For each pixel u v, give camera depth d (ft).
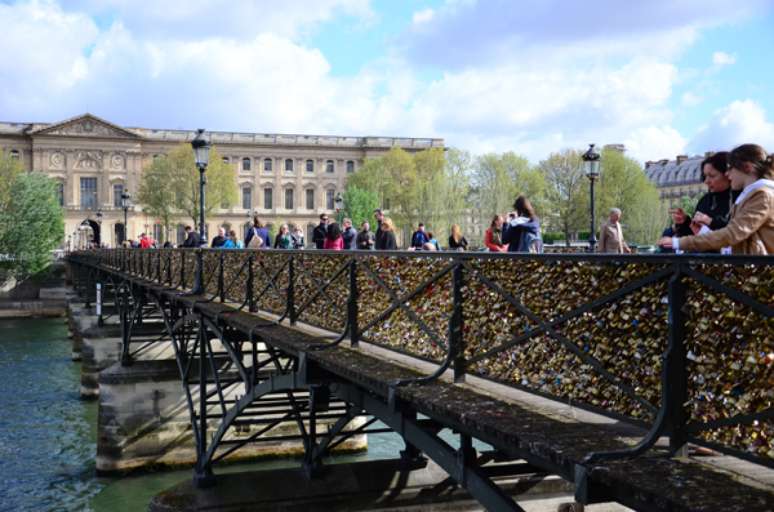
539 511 37.60
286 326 36.65
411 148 439.22
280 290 40.47
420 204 294.66
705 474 12.73
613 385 15.47
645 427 14.44
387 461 46.85
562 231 284.41
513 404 18.47
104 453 74.23
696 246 17.02
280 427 75.10
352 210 339.98
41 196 240.53
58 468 75.51
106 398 75.20
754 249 16.66
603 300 15.44
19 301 230.68
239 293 49.70
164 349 88.69
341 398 30.35
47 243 239.30
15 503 65.36
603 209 261.03
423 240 70.90
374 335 27.73
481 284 20.58
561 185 280.51
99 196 383.24
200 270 60.44
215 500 45.14
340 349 28.71
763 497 11.64
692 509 11.26
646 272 14.49
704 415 13.10
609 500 13.76
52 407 101.14
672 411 13.55
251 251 46.57
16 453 80.18
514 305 18.78
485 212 278.67
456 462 21.20
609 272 15.56
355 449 75.36
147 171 347.15
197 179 329.72
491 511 19.76
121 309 107.45
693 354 13.34
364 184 368.68
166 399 76.23
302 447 75.25
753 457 12.14
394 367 24.25
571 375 16.84
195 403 76.69
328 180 431.43
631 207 255.91
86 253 176.14
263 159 422.00
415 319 24.27
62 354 149.18
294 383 35.68
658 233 249.14
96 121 381.40
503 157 293.84
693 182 422.00
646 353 14.52
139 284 80.89
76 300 179.93
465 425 17.61
